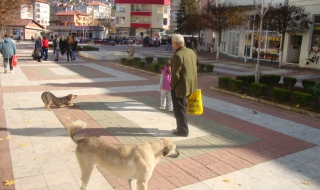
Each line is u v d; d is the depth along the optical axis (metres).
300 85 13.05
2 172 4.22
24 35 65.69
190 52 5.86
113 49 36.03
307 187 4.18
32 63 17.56
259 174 4.52
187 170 4.54
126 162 3.11
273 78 12.53
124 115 7.36
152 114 7.54
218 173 4.48
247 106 8.89
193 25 31.12
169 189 3.96
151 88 11.11
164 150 3.25
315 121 7.55
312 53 20.31
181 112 5.92
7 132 5.84
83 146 3.37
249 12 25.58
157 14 68.69
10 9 19.80
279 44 22.78
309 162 5.05
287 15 19.17
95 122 6.70
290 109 8.55
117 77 13.49
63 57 22.25
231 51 29.38
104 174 4.28
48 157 4.77
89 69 15.91
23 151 4.96
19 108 7.62
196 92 6.14
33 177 4.12
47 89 10.18
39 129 6.08
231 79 10.80
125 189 3.90
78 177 4.16
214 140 5.91
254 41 25.33
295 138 6.24
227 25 24.16
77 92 9.91
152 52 32.62
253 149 5.52
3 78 11.93
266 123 7.24
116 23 71.00
